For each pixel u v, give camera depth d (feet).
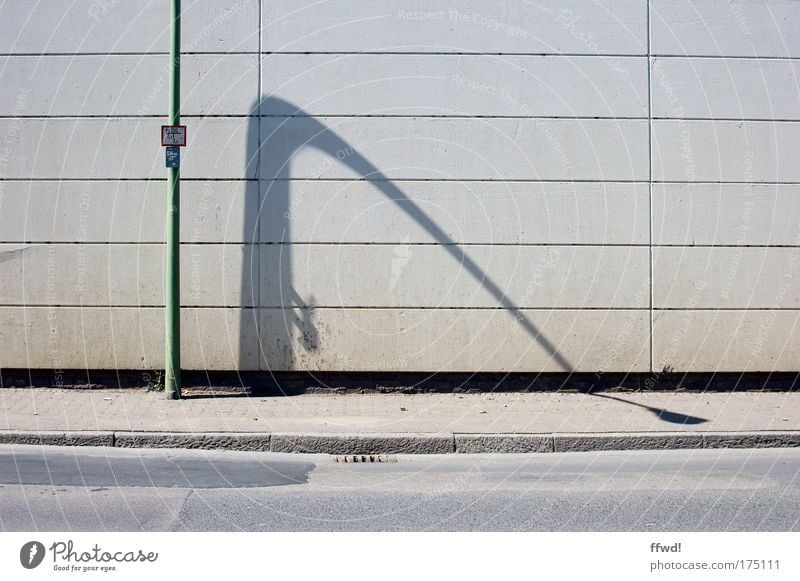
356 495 21.39
